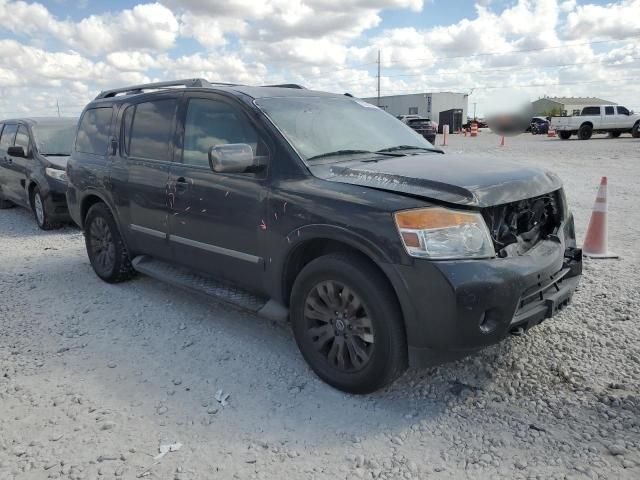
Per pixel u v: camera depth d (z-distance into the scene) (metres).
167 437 2.88
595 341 3.79
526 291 2.98
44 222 8.27
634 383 3.24
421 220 2.80
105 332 4.27
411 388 3.29
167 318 4.51
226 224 3.80
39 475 2.59
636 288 4.77
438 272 2.73
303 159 3.46
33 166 8.51
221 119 3.98
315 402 3.18
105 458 2.70
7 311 4.78
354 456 2.68
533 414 2.98
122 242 5.18
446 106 53.31
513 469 2.55
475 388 3.27
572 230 3.83
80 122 5.92
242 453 2.73
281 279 3.50
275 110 3.79
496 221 3.02
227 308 4.69
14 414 3.12
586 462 2.58
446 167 3.34
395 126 4.47
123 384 3.45
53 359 3.81
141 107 4.86
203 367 3.64
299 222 3.26
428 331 2.82
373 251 2.90
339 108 4.24
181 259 4.36
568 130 29.31
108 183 5.05
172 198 4.26
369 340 3.05
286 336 4.10
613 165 14.64
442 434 2.84
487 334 2.82
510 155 18.55
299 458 2.68
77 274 5.85
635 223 7.43
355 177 3.24
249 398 3.24
